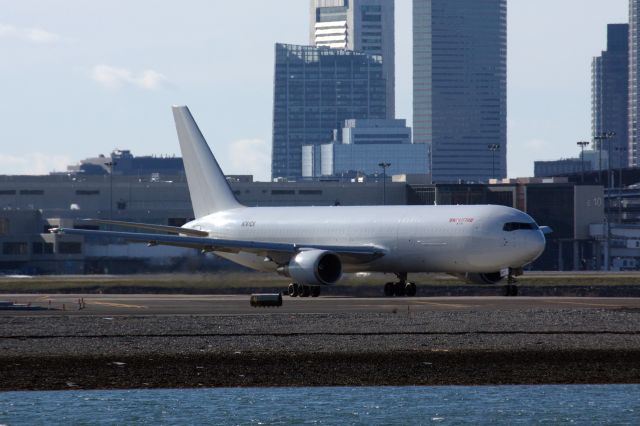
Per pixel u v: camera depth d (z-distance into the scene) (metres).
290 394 193.00
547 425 173.38
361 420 176.00
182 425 172.88
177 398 190.00
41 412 180.38
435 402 187.12
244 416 178.00
